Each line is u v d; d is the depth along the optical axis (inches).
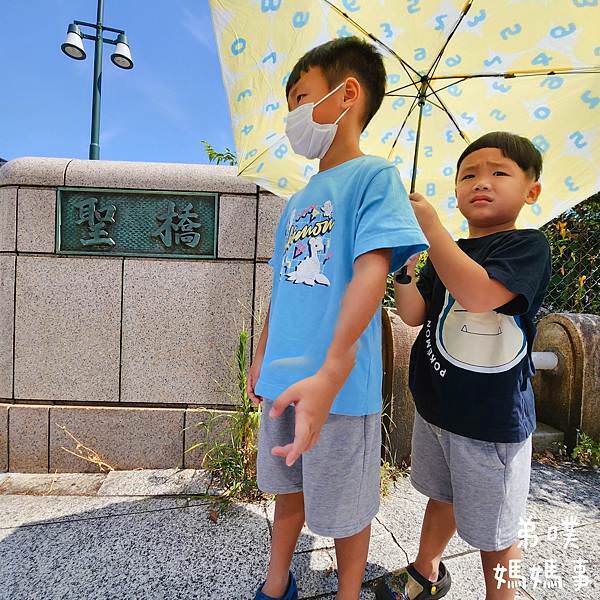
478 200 53.5
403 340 106.1
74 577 68.1
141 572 69.4
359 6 57.4
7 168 104.7
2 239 105.0
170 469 104.8
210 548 75.5
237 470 94.6
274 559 58.7
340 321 39.1
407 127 67.3
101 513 86.3
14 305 104.7
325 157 55.1
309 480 49.3
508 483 51.2
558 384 123.4
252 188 105.0
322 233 50.3
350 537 52.2
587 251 159.6
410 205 45.9
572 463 114.6
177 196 105.5
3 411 103.9
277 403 34.4
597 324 120.7
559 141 61.4
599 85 58.3
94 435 104.7
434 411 55.4
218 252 105.9
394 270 46.1
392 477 100.8
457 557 74.1
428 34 56.6
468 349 52.6
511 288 46.8
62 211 104.7
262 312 105.6
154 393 106.1
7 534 78.8
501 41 56.6
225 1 62.5
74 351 105.3
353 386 48.1
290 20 60.9
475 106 63.6
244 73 65.6
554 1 53.4
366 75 51.4
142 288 105.3
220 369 106.5
